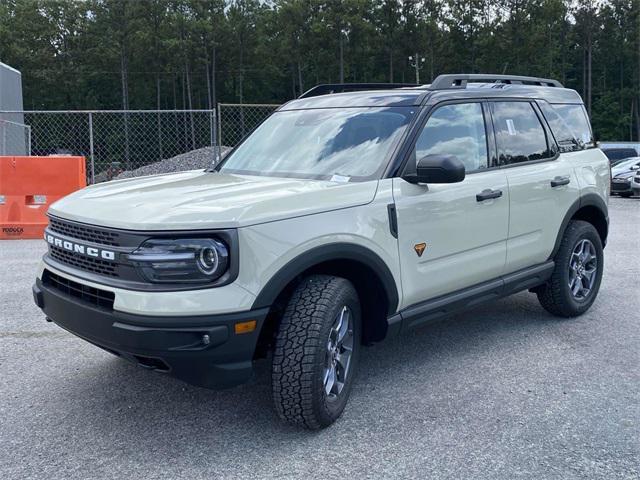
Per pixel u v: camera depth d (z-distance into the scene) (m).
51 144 41.22
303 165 4.32
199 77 83.25
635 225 12.79
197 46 79.94
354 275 3.90
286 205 3.38
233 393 4.17
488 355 4.84
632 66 80.88
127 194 3.71
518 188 4.84
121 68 79.31
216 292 3.08
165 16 78.75
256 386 4.29
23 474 3.18
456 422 3.72
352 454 3.37
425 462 3.28
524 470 3.19
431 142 4.29
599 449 3.40
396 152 4.05
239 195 3.48
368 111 4.51
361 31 72.62
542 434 3.57
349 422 3.73
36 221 10.28
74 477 3.16
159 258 3.07
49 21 81.12
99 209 3.44
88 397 4.11
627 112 81.44
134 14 78.44
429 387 4.24
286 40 75.38
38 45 81.31
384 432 3.61
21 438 3.56
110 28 78.88
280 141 4.73
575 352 4.89
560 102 5.81
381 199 3.81
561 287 5.48
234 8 81.19
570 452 3.37
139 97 82.81
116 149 40.94
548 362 4.68
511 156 4.96
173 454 3.38
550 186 5.17
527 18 71.69
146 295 3.07
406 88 4.97
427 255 4.12
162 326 3.04
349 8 72.56
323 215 3.49
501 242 4.74
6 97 21.08
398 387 4.24
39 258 8.57
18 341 5.19
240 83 82.19
